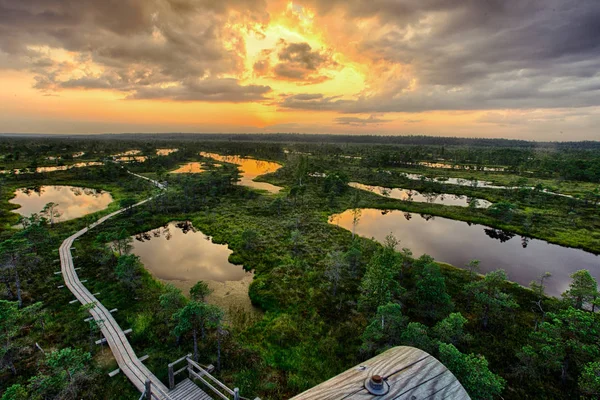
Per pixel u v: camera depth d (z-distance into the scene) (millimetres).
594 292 27797
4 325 22422
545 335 23531
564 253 52312
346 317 30594
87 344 25922
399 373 3861
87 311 30234
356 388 3564
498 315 31125
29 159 137500
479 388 17219
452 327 23766
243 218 64938
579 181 105375
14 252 33906
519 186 94500
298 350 26062
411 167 145875
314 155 186375
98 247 45000
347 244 51156
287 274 39562
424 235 60219
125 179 102688
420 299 29953
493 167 144625
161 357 24453
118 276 35281
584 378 19812
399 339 23234
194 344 24094
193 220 64312
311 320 30078
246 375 23016
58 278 37125
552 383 23125
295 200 80000
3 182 91312
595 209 73188
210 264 45250
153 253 49344
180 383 21453
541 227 62312
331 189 89875
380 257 33469
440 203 84312
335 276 35344
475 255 50969
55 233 52562
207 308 23766
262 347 26562
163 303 28172
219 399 20875
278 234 55312
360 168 133125
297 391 22047
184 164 155125
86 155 156750
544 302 34500
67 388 20109
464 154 164375
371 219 70188
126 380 22219
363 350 24406
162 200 71625
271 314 31562
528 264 47781
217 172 121062
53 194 87438
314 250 48219
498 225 64125
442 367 4012
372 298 28953
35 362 23734
